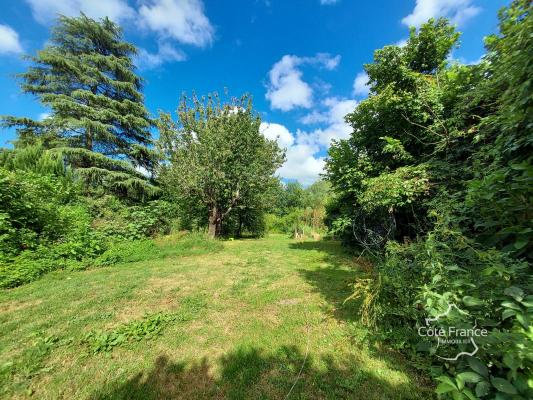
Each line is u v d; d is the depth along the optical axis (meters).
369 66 6.19
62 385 1.97
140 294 3.84
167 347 2.48
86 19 12.56
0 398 1.85
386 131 6.02
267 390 1.92
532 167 1.53
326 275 4.96
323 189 40.53
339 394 1.85
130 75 13.69
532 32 1.63
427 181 4.48
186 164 9.95
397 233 5.71
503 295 1.46
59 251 5.25
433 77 5.55
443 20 5.64
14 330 2.74
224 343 2.54
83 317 3.04
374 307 2.48
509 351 1.17
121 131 13.61
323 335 2.64
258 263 6.09
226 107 10.89
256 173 10.93
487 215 2.07
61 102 11.12
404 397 1.79
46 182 7.00
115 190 12.66
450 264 1.93
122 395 1.88
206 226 12.09
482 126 3.51
